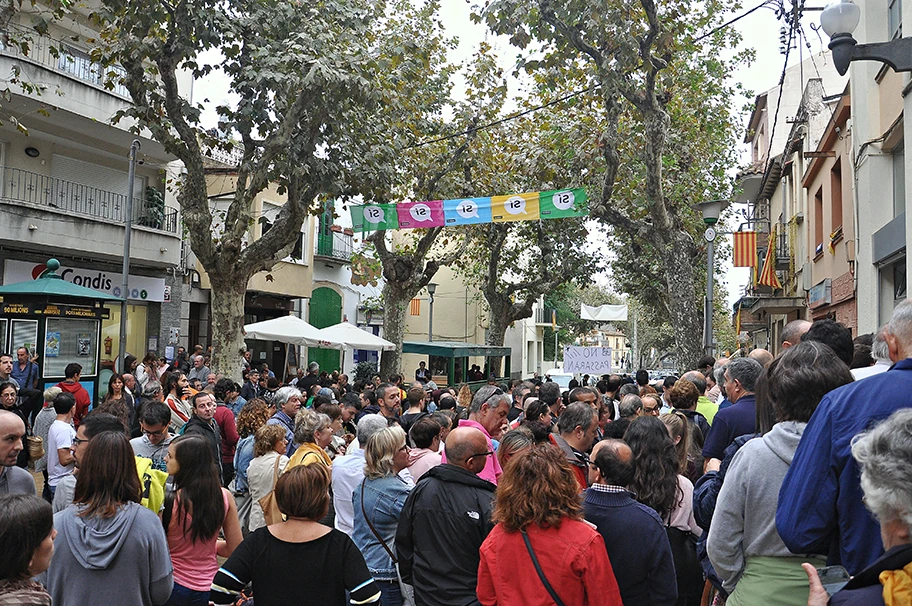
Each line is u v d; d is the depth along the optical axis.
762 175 24.72
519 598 3.40
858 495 2.79
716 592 4.32
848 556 2.81
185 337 24.73
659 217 14.73
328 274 32.25
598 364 18.97
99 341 13.51
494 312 29.50
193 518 4.55
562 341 63.91
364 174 15.38
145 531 3.89
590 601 3.34
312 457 6.39
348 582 3.90
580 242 28.64
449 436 4.79
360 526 5.38
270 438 6.87
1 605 2.54
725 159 24.91
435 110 21.59
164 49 14.02
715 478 4.15
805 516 2.91
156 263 21.84
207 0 13.69
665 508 4.71
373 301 35.47
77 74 19.77
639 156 18.92
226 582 3.84
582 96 18.20
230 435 9.55
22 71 17.17
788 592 3.18
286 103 13.82
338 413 8.57
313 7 13.96
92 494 3.86
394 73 15.75
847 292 14.09
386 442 5.36
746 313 29.89
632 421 4.95
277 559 3.89
